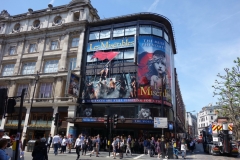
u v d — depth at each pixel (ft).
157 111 82.17
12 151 21.75
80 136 59.72
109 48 96.53
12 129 103.30
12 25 128.36
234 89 84.12
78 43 105.70
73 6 112.27
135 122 76.59
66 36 107.96
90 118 83.25
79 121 84.33
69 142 65.82
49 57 109.29
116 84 88.69
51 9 121.08
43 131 96.94
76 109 92.02
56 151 57.88
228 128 69.77
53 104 96.84
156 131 81.05
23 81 110.01
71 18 111.04
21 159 24.63
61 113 96.73
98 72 94.22
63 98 97.14
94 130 88.33
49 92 103.40
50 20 118.01
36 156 23.72
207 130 85.10
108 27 101.09
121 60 92.22
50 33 114.42
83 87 94.58
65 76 99.91
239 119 97.09
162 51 91.97
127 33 96.07
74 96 89.10
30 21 123.54
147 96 82.74
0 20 131.03
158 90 84.33
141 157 59.72
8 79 112.98
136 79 86.53
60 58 106.32
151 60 88.33
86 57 99.91
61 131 92.53
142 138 79.41
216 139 70.79
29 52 115.85
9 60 119.24
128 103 84.33
